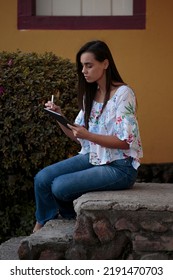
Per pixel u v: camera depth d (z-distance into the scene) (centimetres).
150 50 743
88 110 476
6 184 588
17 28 753
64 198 468
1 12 753
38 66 578
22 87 566
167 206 427
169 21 740
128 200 436
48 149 570
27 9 750
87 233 432
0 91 565
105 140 450
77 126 450
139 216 430
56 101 569
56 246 437
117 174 462
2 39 755
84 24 748
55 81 574
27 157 575
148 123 746
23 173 589
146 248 430
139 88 746
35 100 566
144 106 746
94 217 432
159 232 429
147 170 728
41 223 490
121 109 455
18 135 568
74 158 487
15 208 590
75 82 579
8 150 569
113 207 430
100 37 746
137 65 745
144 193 464
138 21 742
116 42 746
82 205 432
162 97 745
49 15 755
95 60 460
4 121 564
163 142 747
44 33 750
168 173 729
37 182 479
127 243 433
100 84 471
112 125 463
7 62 578
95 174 461
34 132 565
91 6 754
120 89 462
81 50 468
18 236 580
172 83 745
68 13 755
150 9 740
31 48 752
